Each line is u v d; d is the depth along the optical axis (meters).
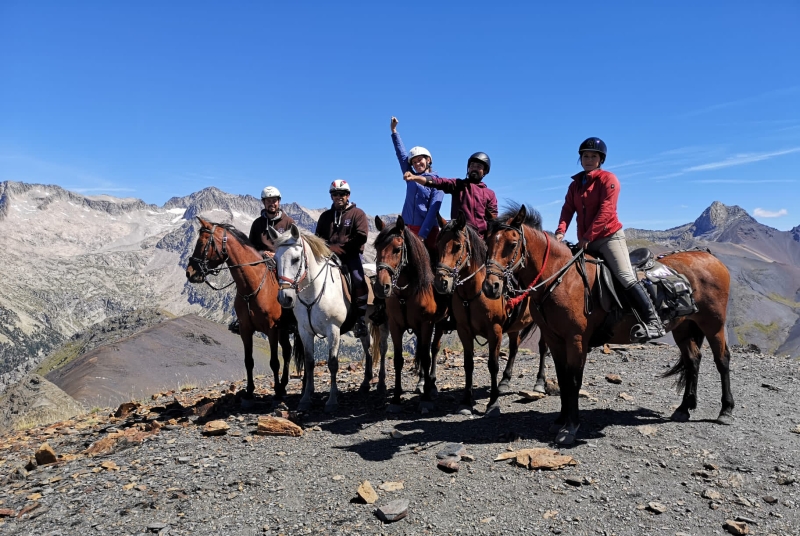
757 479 5.31
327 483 5.55
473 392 9.31
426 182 8.02
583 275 6.34
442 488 5.29
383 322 9.82
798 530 4.43
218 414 8.72
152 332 22.14
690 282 6.95
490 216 6.30
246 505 5.14
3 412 13.10
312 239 8.47
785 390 8.60
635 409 7.68
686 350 7.28
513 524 4.61
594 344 6.89
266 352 29.58
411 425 7.48
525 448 6.23
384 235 7.73
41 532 4.79
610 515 4.71
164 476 5.89
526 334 9.10
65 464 6.64
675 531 4.46
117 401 15.84
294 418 8.08
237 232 8.90
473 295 7.43
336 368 8.70
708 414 7.36
